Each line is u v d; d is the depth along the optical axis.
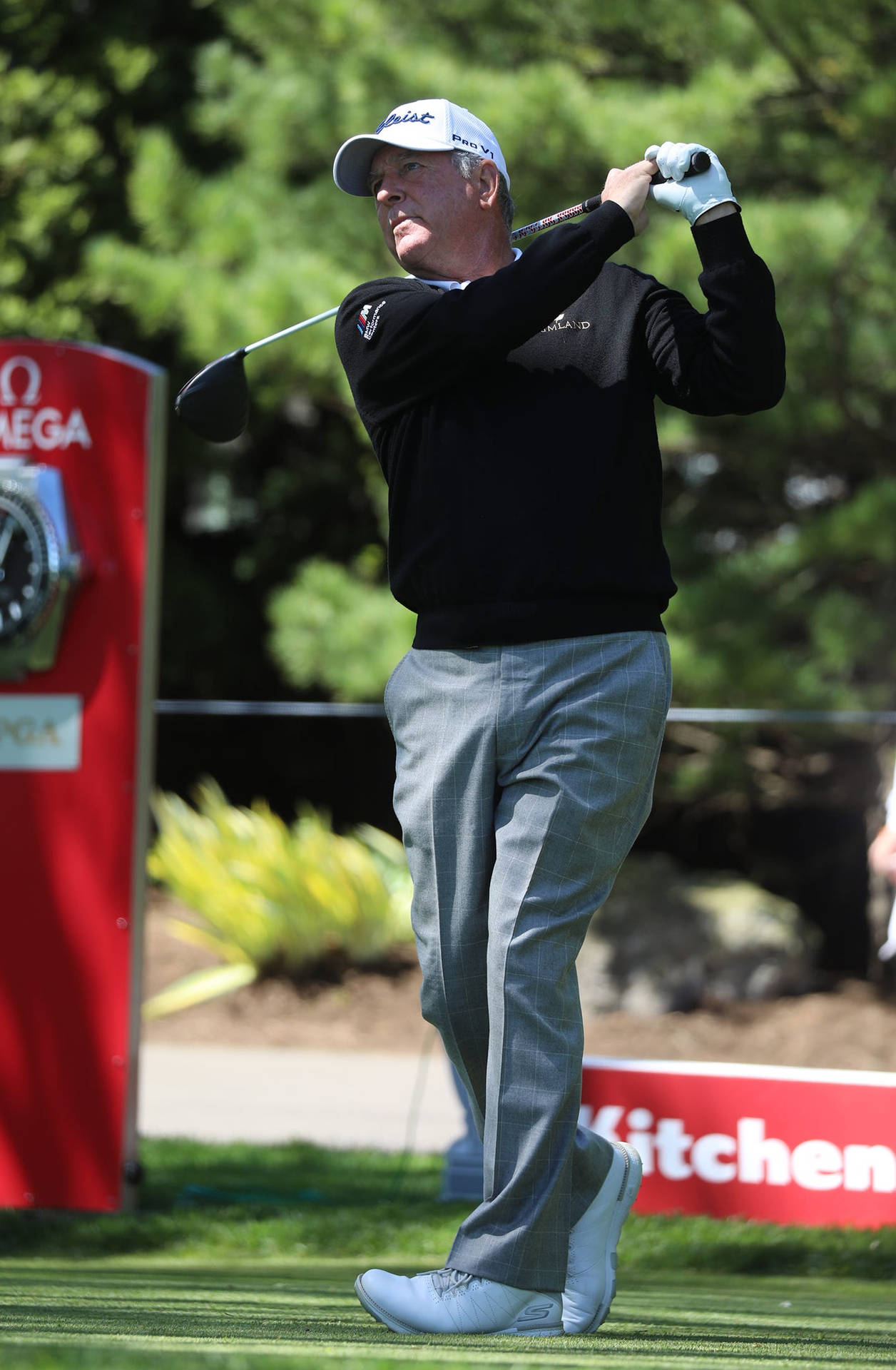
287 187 38.81
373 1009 38.34
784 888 49.50
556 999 9.54
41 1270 15.32
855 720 26.33
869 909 46.47
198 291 35.19
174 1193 21.91
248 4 37.72
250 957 39.94
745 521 38.50
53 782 21.02
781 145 33.12
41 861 20.97
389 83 33.22
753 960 37.03
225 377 12.18
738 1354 8.23
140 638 20.92
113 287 37.81
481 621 9.63
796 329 31.64
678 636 33.38
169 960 42.22
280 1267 16.97
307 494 55.09
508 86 31.70
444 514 9.73
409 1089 31.41
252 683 56.59
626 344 9.91
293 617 36.12
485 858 9.84
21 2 47.59
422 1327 9.30
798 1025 35.09
